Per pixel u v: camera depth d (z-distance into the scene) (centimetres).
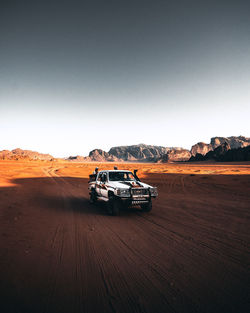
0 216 727
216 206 988
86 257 423
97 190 1012
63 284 319
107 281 331
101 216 800
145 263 399
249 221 720
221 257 427
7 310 254
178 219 752
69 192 1522
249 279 341
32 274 347
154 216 799
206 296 293
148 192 846
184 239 538
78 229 621
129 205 812
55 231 595
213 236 562
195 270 371
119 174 965
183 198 1230
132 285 320
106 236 561
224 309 265
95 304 271
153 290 307
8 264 379
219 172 4184
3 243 483
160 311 260
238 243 509
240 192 1469
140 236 562
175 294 297
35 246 475
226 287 317
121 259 415
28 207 923
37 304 268
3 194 1246
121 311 259
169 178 2694
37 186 1867
